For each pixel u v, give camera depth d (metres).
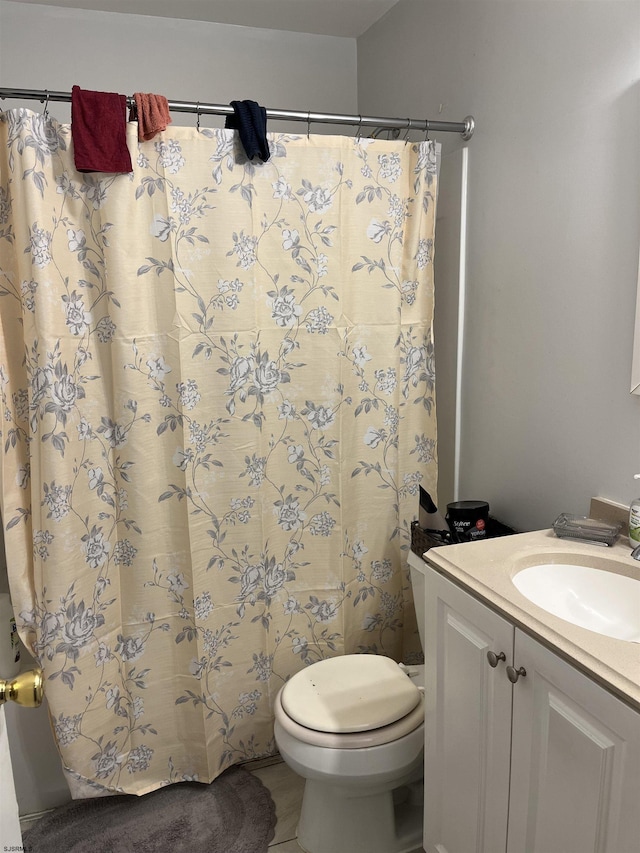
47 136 1.66
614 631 1.39
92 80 2.44
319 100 2.74
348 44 2.74
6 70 2.35
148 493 1.87
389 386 2.06
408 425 2.13
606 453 1.62
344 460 2.05
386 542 2.16
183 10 2.43
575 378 1.69
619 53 1.48
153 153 1.74
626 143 1.49
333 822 1.77
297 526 2.05
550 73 1.69
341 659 1.94
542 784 1.23
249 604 2.03
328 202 1.90
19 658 1.87
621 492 1.59
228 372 1.88
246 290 1.86
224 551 1.97
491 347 2.01
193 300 1.82
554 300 1.74
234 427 1.92
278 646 2.10
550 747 1.20
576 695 1.11
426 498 1.88
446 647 1.51
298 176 1.87
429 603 1.56
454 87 2.09
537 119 1.75
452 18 2.07
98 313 1.78
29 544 1.81
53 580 1.75
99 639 1.88
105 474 1.84
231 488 1.94
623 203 1.51
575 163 1.63
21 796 1.95
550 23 1.67
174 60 2.52
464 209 2.08
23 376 1.78
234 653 2.04
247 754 2.12
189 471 1.88
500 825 1.37
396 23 2.42
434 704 1.58
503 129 1.88
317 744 1.63
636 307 1.48
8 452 1.75
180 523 1.92
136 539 1.88
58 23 2.38
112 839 1.85
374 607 2.19
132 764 1.99
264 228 1.86
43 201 1.66
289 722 1.70
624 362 1.54
